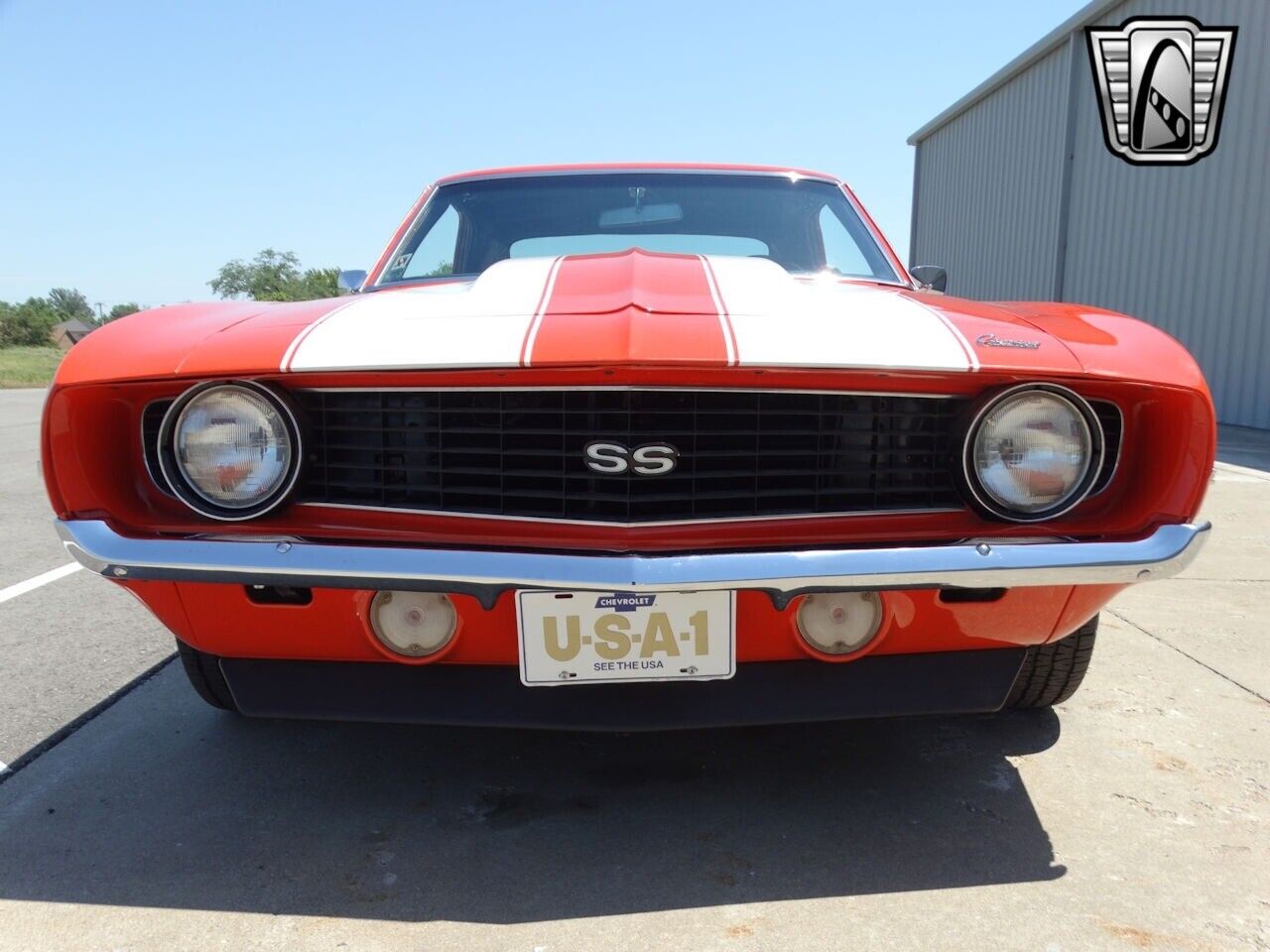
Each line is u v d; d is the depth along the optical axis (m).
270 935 1.52
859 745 2.21
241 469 1.58
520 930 1.53
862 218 2.83
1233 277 9.79
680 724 1.65
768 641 1.60
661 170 2.91
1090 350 1.59
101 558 1.53
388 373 1.52
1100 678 2.62
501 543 1.53
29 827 1.85
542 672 1.55
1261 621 3.13
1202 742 2.22
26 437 9.62
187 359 1.56
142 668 2.73
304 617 1.61
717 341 1.50
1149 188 11.14
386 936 1.51
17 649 2.91
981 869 1.70
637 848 1.78
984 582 1.49
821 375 1.52
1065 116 12.96
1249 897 1.61
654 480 1.56
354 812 1.91
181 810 1.92
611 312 1.60
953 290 16.92
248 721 2.36
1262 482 5.95
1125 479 1.63
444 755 2.17
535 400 1.56
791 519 1.58
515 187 2.88
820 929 1.52
